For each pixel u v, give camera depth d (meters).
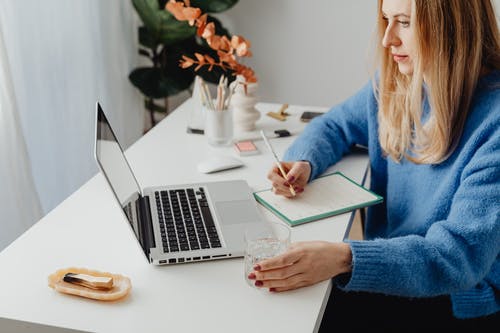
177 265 1.23
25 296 1.13
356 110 1.74
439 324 1.43
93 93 2.58
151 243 1.27
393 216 1.57
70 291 1.13
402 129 1.49
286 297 1.14
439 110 1.33
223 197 1.47
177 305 1.11
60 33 2.35
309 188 1.54
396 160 1.53
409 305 1.48
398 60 1.39
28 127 2.22
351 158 1.75
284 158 1.67
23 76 2.16
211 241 1.28
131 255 1.26
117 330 1.05
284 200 1.47
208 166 1.63
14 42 2.10
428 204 1.44
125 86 2.84
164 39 2.86
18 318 1.07
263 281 1.14
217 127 1.76
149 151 1.75
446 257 1.21
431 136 1.39
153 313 1.09
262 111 2.05
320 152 1.64
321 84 3.16
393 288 1.19
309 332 1.05
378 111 1.63
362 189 1.53
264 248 1.20
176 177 1.60
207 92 1.78
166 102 3.13
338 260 1.18
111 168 1.25
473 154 1.32
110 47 2.68
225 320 1.07
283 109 2.00
